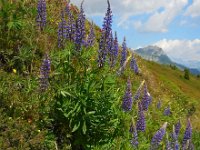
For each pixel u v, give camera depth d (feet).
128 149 3.22
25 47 3.57
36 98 3.14
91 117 3.11
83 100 3.05
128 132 3.34
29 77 3.43
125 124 3.36
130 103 3.41
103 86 3.21
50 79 3.28
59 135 3.17
